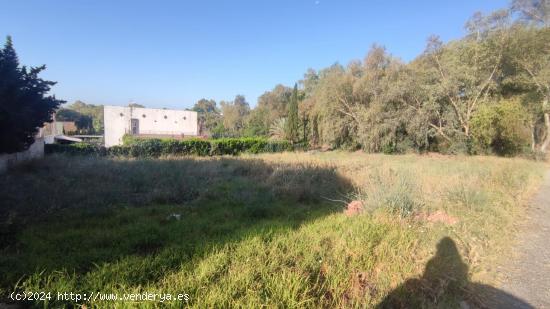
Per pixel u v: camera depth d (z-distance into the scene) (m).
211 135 46.31
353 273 2.99
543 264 3.67
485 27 19.81
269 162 12.62
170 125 45.78
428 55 22.36
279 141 25.23
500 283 3.17
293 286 2.57
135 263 2.94
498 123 19.00
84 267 2.94
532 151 20.28
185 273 2.81
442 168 11.71
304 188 7.12
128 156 14.88
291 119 30.03
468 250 3.79
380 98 22.47
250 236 3.77
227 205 5.92
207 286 2.56
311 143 30.06
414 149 22.77
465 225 4.59
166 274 2.75
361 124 23.06
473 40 20.56
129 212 5.11
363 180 8.20
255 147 22.98
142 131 43.38
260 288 2.59
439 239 3.98
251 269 2.85
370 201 5.32
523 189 8.27
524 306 2.77
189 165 10.73
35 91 8.02
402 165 12.54
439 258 3.40
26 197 5.48
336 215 5.18
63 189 6.30
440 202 5.90
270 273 2.84
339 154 21.41
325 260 3.21
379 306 2.54
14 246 3.35
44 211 4.82
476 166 12.55
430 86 20.94
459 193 6.11
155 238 3.74
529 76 20.45
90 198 5.69
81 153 15.44
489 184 8.09
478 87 20.64
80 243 3.58
